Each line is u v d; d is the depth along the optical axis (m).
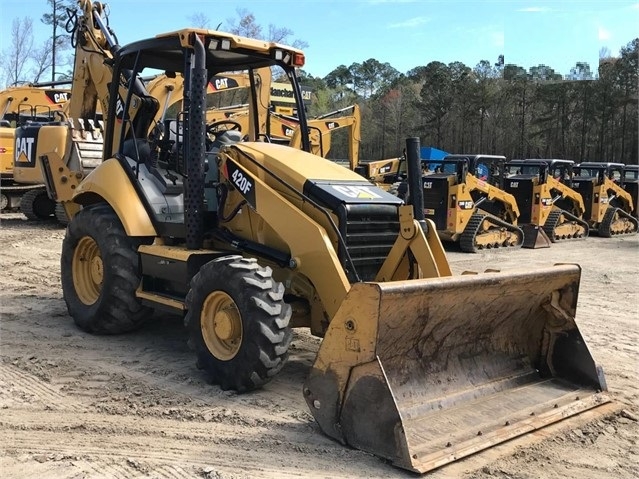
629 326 7.69
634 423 4.55
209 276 4.97
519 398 4.72
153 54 6.33
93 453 3.95
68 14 8.32
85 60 8.35
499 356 5.02
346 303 4.02
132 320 6.28
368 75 81.38
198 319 5.11
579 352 5.07
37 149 14.18
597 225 18.75
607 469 3.87
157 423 4.41
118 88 6.74
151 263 5.89
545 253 14.41
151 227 6.05
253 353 4.68
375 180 17.11
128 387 5.09
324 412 4.15
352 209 5.09
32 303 7.91
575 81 48.84
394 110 57.69
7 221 16.22
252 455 3.93
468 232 14.11
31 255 11.45
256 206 5.32
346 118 17.20
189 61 5.74
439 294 4.20
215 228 5.81
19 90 17.19
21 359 5.72
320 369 4.16
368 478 3.67
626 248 15.70
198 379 5.27
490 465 3.83
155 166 6.35
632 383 5.52
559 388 5.00
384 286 3.89
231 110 14.45
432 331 4.48
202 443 4.10
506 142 52.34
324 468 3.77
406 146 5.30
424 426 4.14
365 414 3.93
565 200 17.84
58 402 4.77
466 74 54.84
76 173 12.53
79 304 6.66
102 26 7.93
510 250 14.84
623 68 47.03
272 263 5.37
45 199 16.11
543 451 4.05
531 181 16.20
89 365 5.62
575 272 5.09
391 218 5.45
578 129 49.91
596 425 4.48
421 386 4.45
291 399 4.86
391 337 4.22
